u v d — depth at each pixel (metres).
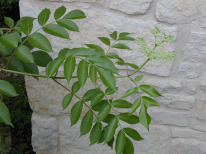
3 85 0.48
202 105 0.94
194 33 0.82
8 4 2.41
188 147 1.03
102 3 0.80
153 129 1.00
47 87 0.93
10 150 1.19
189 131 1.00
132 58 0.86
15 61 0.63
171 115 0.97
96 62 0.47
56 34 0.51
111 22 0.82
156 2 0.79
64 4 0.81
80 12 0.54
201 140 1.02
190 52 0.85
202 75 0.89
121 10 0.80
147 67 0.88
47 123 1.00
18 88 0.73
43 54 0.65
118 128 1.00
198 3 0.78
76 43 0.86
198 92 0.92
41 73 0.91
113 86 0.46
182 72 0.89
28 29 0.50
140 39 0.57
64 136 1.04
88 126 0.59
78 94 0.94
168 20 0.80
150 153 1.05
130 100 0.94
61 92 0.94
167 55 0.53
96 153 1.06
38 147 1.07
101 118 0.53
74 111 0.59
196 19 0.80
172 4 0.78
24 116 1.37
